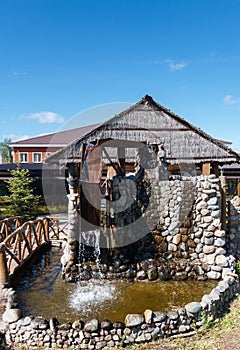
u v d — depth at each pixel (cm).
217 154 912
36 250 857
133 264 708
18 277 707
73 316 520
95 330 446
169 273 689
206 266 688
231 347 421
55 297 603
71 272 694
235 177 1834
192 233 717
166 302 575
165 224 738
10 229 981
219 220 698
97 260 728
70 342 444
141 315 465
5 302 533
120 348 439
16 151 2491
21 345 446
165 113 865
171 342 449
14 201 1602
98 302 579
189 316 480
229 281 604
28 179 1781
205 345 433
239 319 506
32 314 527
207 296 525
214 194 707
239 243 798
